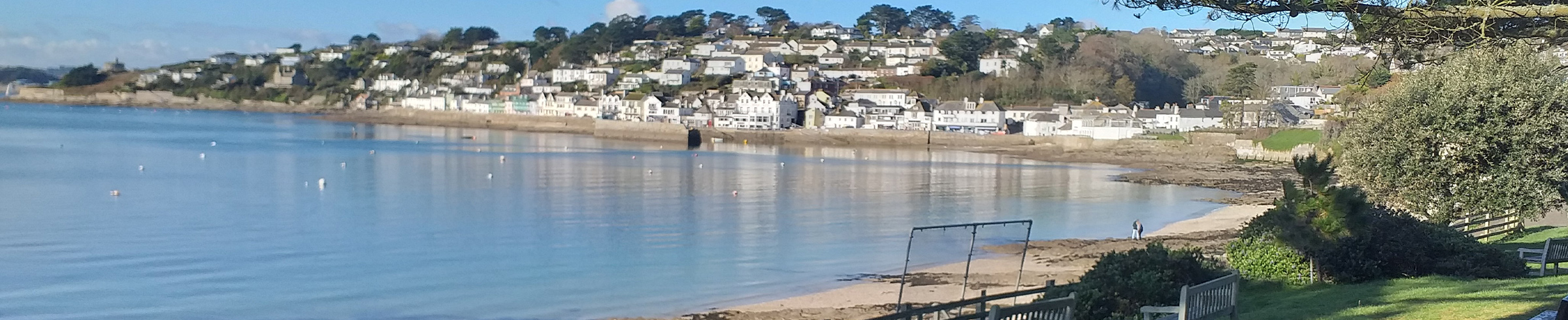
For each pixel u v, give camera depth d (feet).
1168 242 146.51
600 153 394.52
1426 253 78.07
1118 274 64.90
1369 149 105.70
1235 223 176.14
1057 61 637.71
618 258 129.18
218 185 230.68
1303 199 78.28
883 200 214.90
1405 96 103.35
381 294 105.91
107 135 474.49
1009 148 473.26
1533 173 96.68
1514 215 101.40
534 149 422.82
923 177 290.35
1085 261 127.95
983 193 238.48
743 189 236.22
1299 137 384.06
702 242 144.97
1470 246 79.25
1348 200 77.05
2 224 155.22
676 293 107.86
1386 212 80.28
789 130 558.97
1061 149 460.96
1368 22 46.75
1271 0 48.80
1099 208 209.05
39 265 118.62
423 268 120.78
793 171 306.14
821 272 120.57
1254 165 362.33
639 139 559.38
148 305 99.19
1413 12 46.55
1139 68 634.02
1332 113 382.01
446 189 227.61
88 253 127.95
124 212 174.29
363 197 207.62
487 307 100.53
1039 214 193.16
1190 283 66.49
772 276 118.42
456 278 115.03
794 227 163.43
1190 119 501.56
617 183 250.16
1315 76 519.19
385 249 134.41
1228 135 421.59
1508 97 96.32
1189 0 49.70
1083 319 59.62
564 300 104.17
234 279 112.57
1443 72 101.86
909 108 607.78
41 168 276.62
